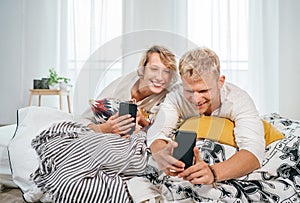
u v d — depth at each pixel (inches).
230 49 120.3
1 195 38.6
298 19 120.0
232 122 35.9
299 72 120.3
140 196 29.1
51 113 44.3
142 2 118.2
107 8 120.0
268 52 121.6
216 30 121.5
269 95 121.6
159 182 31.6
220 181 31.0
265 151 37.4
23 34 119.6
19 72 120.1
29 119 42.8
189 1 122.5
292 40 120.3
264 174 34.5
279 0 119.6
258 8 121.9
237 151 33.9
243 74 122.3
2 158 44.1
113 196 28.9
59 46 120.0
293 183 33.0
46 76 120.4
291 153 36.0
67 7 119.5
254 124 34.6
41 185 31.1
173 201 30.0
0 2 119.7
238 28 121.7
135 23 118.3
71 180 29.2
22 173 38.7
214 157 33.1
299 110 120.7
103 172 29.9
